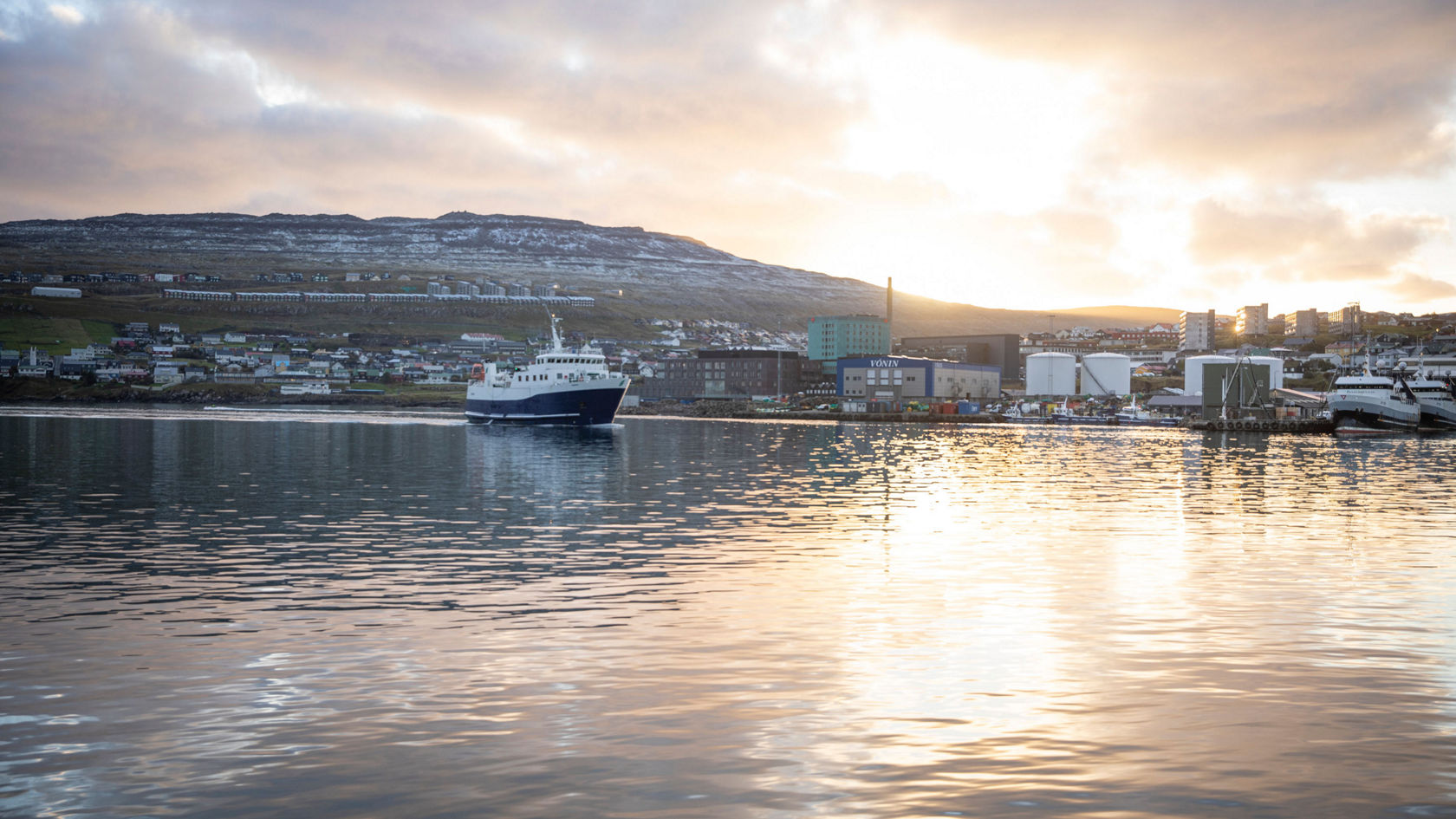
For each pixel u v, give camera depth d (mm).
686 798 16828
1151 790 17188
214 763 18250
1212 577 37219
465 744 19188
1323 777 17719
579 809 16438
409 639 27031
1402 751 18984
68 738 19438
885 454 124312
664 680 23188
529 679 23281
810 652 25797
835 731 19891
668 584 35281
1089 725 20297
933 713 21000
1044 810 16359
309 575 36781
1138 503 65875
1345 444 163625
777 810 16375
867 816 16172
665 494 69562
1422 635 27969
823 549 43719
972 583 35688
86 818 16047
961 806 16531
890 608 31266
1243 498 69375
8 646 26172
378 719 20484
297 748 18953
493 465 97688
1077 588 34969
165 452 113375
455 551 42906
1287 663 24984
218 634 27594
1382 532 50938
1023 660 25125
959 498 68312
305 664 24484
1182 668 24484
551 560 40562
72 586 34656
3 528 49969
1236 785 17375
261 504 61812
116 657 25078
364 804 16594
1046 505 63906
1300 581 36562
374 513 57156
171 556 41469
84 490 69688
